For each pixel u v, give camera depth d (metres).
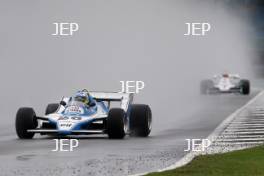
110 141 55.16
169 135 60.81
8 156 44.97
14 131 64.50
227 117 80.88
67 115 57.12
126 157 44.66
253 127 67.38
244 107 97.88
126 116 58.81
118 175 36.66
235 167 38.88
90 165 40.66
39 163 41.50
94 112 58.75
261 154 44.94
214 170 37.69
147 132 59.53
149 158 44.12
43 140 55.66
